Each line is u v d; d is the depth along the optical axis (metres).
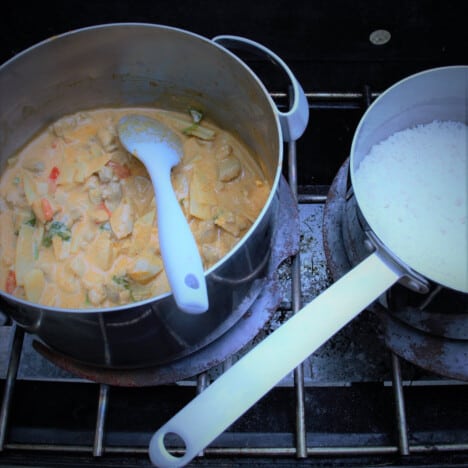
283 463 0.70
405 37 0.84
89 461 0.71
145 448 0.70
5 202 0.78
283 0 0.79
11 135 0.79
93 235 0.73
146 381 0.70
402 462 0.69
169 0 0.80
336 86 0.92
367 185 0.72
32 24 0.83
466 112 0.75
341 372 0.80
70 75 0.77
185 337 0.65
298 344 0.59
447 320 0.65
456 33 0.83
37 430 0.75
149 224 0.73
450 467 0.66
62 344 0.66
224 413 0.58
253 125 0.75
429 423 0.74
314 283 0.85
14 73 0.73
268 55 0.68
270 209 0.61
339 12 0.80
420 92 0.70
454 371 0.68
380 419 0.74
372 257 0.61
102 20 0.83
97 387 0.79
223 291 0.62
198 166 0.78
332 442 0.73
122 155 0.78
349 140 0.93
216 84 0.76
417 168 0.74
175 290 0.56
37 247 0.74
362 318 0.82
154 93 0.82
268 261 0.71
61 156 0.80
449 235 0.69
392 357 0.71
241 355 0.80
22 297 0.71
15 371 0.74
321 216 0.90
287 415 0.74
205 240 0.72
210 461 0.71
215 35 0.85
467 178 0.73
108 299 0.70
